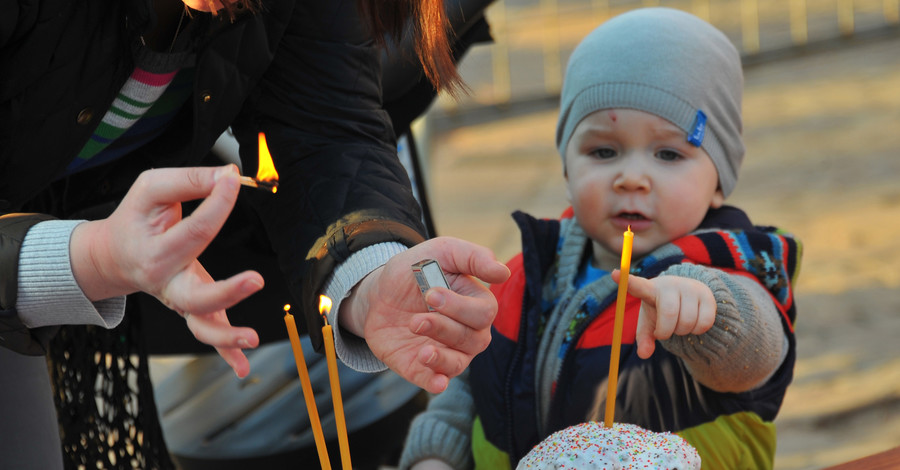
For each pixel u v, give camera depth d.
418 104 2.77
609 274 2.21
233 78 1.87
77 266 1.35
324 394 3.16
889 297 4.94
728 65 2.28
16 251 1.37
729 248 2.06
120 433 2.43
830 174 6.93
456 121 10.84
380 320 1.54
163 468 2.48
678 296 1.68
